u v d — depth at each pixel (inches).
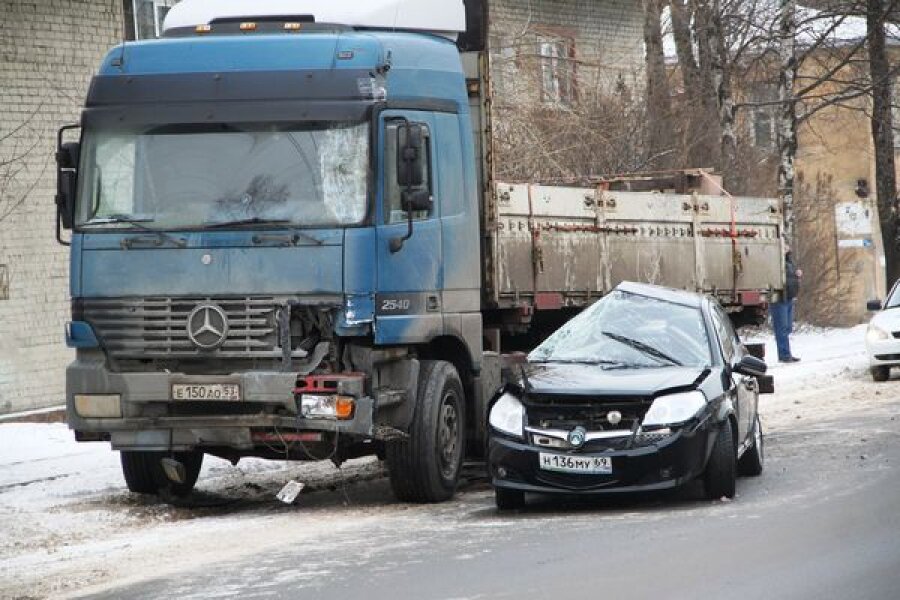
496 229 1536.7
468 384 1454.2
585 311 1405.0
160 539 1162.6
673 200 1909.4
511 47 2834.6
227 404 1300.4
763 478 1390.3
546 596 864.9
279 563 1017.5
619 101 3031.5
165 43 1328.7
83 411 1305.4
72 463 1664.6
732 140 3368.6
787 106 3518.7
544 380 1262.3
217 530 1202.0
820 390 2301.9
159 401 1296.8
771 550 993.5
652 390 1229.1
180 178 1300.4
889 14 3735.2
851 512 1144.2
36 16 2329.0
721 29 3403.1
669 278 1892.2
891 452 1515.7
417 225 1341.0
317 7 1382.9
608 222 1769.2
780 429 1797.5
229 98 1301.7
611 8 3533.5
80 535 1211.2
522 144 2647.6
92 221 1311.5
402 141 1299.2
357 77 1294.3
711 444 1235.2
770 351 3149.6
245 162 1294.3
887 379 2406.5
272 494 1438.2
